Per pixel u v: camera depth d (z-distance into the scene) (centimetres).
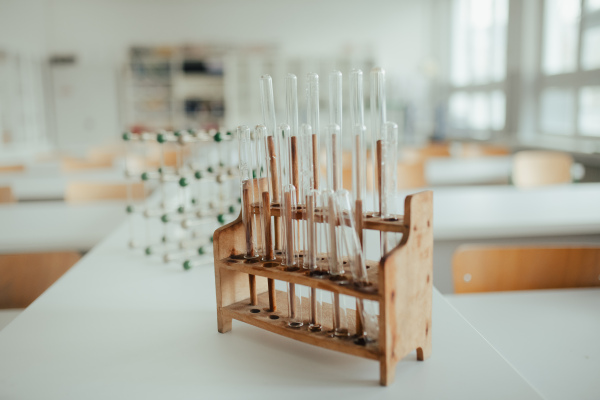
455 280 142
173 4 860
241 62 869
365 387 78
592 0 468
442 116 744
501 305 133
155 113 877
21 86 724
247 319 93
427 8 889
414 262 80
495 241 220
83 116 848
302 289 95
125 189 290
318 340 83
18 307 148
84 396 78
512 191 268
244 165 94
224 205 148
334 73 85
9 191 290
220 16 870
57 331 101
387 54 895
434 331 97
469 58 765
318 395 76
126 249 160
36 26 787
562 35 521
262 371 84
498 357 87
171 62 859
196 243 154
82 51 855
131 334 99
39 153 708
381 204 84
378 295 75
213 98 878
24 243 195
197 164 150
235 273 99
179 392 78
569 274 143
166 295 120
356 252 79
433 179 419
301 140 89
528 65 571
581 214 214
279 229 98
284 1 875
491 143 621
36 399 77
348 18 886
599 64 464
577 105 498
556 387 95
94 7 848
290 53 887
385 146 83
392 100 865
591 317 125
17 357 91
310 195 84
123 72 862
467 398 75
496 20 670
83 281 130
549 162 356
